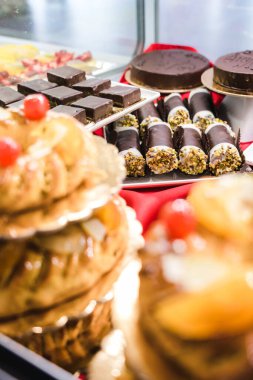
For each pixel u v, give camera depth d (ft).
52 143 2.22
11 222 2.14
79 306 2.18
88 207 2.18
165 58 4.05
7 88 3.39
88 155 2.29
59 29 4.87
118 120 3.43
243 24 4.33
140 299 1.82
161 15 4.69
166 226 1.79
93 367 2.03
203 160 3.10
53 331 2.15
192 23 4.59
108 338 2.10
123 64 4.58
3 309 2.15
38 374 1.80
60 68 3.59
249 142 3.55
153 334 1.73
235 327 1.60
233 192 1.84
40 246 2.17
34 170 2.16
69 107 3.19
